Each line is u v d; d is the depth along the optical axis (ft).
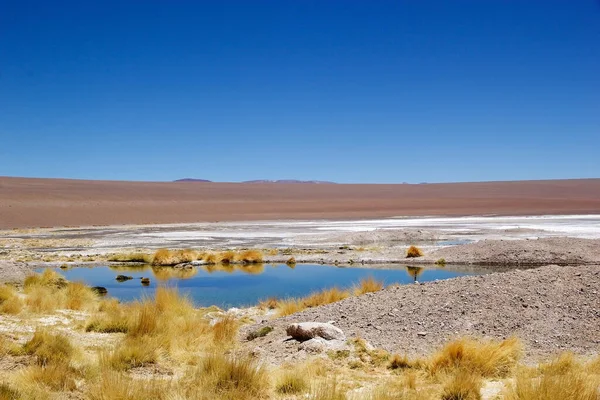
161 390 22.54
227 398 22.54
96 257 101.19
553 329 33.04
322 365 28.60
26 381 23.59
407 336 34.60
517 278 40.63
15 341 31.73
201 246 121.49
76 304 48.75
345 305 41.78
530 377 24.47
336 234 134.21
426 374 26.96
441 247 99.76
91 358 29.37
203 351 32.78
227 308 55.57
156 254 95.25
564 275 40.37
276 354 32.35
